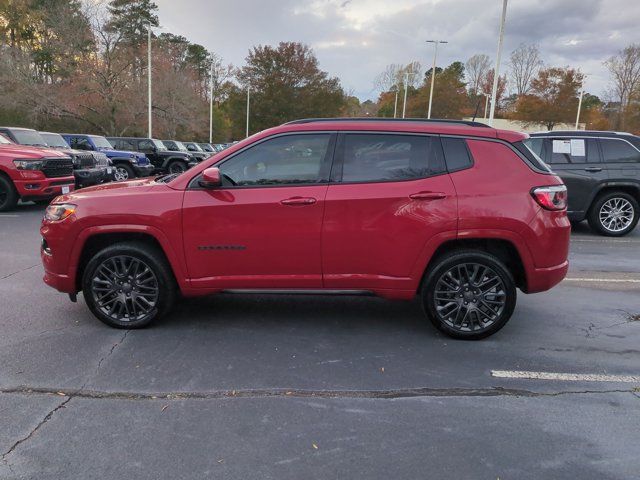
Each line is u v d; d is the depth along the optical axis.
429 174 4.19
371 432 2.95
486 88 71.69
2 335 4.28
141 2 50.69
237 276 4.30
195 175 4.27
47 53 41.66
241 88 61.50
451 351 4.14
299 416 3.11
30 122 40.12
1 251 7.37
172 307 4.82
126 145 21.62
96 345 4.11
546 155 9.55
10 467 2.58
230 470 2.59
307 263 4.25
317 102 59.94
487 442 2.87
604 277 6.68
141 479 2.52
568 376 3.72
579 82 52.78
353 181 4.20
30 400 3.23
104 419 3.03
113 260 4.35
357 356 4.01
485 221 4.11
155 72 43.72
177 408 3.17
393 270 4.23
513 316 5.05
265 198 4.17
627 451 2.81
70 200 4.38
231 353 4.02
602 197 9.59
